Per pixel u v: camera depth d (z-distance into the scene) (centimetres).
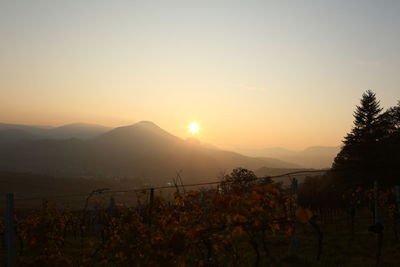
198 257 1008
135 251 714
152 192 1009
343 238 1928
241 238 1862
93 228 2944
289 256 1428
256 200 567
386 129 5200
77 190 15800
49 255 823
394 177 4481
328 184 5194
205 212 806
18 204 7881
